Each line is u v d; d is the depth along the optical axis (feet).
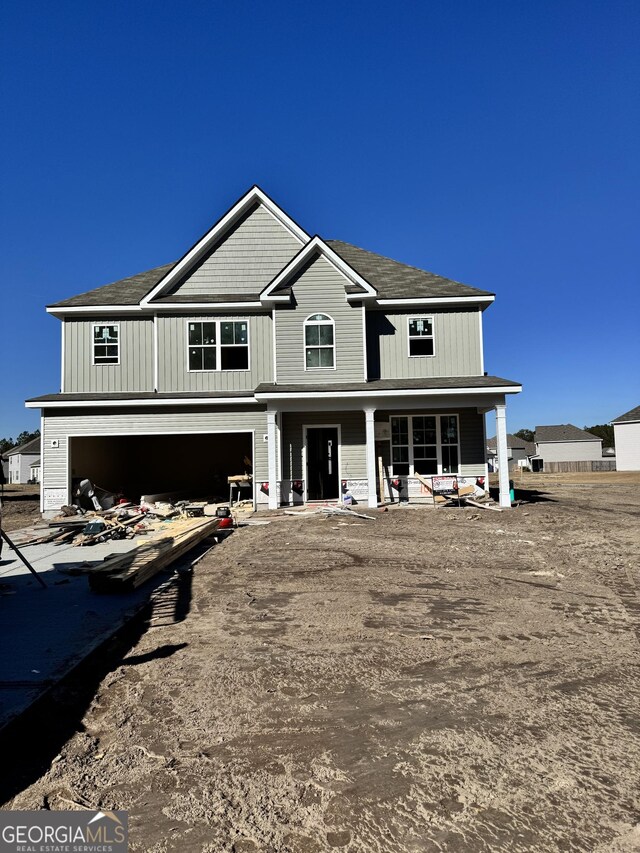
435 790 9.68
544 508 52.31
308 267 55.21
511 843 8.35
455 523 42.57
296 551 32.42
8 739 11.59
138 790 9.80
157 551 28.32
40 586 25.13
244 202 58.65
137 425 54.34
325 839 8.49
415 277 61.93
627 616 19.56
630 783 9.80
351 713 12.56
